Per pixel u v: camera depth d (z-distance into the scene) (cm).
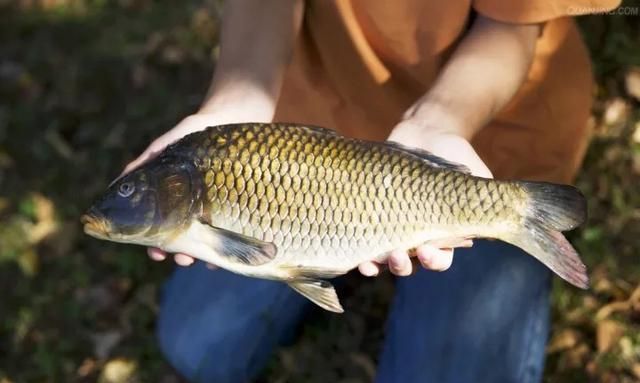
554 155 99
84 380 118
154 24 166
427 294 103
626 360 106
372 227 75
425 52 93
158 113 150
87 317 125
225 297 111
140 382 116
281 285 109
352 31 94
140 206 75
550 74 95
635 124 124
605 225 117
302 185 74
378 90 98
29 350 122
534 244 76
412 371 102
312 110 103
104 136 150
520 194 76
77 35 170
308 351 115
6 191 144
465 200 76
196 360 110
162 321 114
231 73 94
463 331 101
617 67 131
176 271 117
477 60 87
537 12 86
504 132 98
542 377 107
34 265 132
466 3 88
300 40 100
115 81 158
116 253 130
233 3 97
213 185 75
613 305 111
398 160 75
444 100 85
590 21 135
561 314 111
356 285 121
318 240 75
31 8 179
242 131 76
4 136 153
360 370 112
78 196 140
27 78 163
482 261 102
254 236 75
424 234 76
